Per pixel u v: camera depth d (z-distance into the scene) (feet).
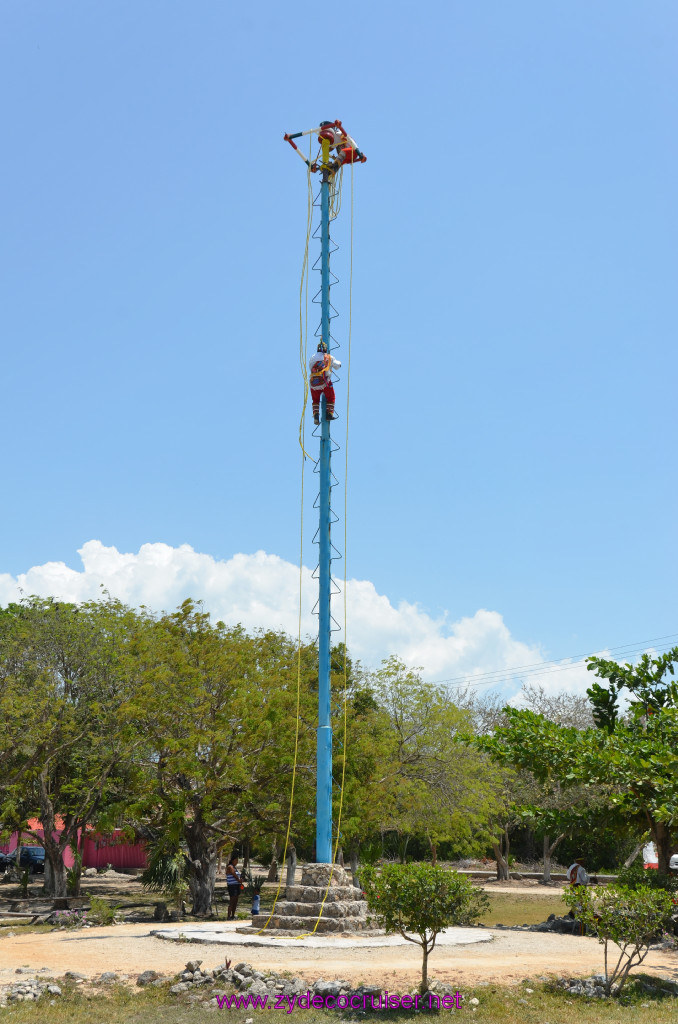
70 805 132.05
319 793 76.69
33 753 110.01
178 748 98.99
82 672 116.26
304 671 114.01
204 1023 41.68
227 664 105.40
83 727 112.88
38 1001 45.50
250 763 102.78
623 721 53.47
